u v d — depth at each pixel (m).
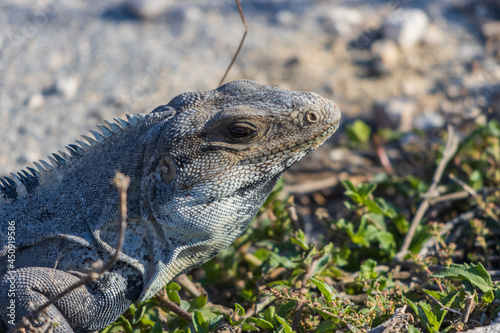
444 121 9.19
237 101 4.85
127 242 4.80
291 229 6.44
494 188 6.95
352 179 8.39
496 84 10.03
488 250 6.14
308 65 11.53
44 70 11.53
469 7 13.07
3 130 9.88
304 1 13.89
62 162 5.11
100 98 10.62
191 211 4.64
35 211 5.01
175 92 10.70
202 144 4.63
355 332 4.65
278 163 4.73
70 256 4.81
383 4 13.45
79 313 4.67
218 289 6.45
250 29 12.89
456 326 4.72
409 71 11.35
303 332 5.10
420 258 5.71
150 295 4.90
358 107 10.44
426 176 7.97
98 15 13.42
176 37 12.59
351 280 5.79
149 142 4.82
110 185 4.86
